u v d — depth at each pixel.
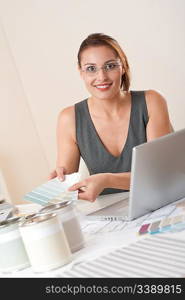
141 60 3.85
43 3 3.93
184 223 1.20
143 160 1.36
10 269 1.19
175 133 1.46
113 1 3.80
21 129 3.96
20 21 3.98
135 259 1.07
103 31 3.87
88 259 1.16
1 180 3.49
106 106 2.18
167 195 1.51
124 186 1.74
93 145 2.25
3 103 3.91
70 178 1.62
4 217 1.54
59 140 2.32
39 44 4.00
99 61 2.05
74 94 4.05
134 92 2.28
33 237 1.13
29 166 3.95
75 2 3.88
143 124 2.22
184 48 3.75
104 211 1.56
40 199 1.48
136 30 3.81
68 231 1.23
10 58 3.99
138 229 1.31
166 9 3.72
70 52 3.97
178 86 3.83
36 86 4.05
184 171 1.54
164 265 0.99
